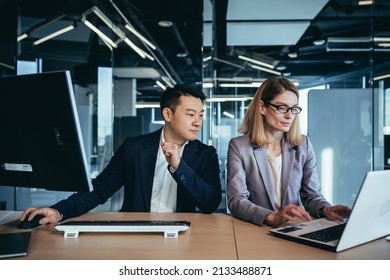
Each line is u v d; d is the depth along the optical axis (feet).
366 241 3.04
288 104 4.93
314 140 13.73
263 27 15.29
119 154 5.42
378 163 13.16
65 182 3.24
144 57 15.31
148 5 14.20
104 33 15.07
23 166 3.35
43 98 3.06
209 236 3.34
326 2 13.12
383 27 13.23
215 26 15.24
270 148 5.39
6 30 11.91
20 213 4.51
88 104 15.10
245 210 4.07
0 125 3.32
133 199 5.13
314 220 3.88
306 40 16.43
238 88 16.79
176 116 4.95
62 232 3.47
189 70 14.88
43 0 13.35
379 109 13.25
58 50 14.26
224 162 15.84
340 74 16.84
